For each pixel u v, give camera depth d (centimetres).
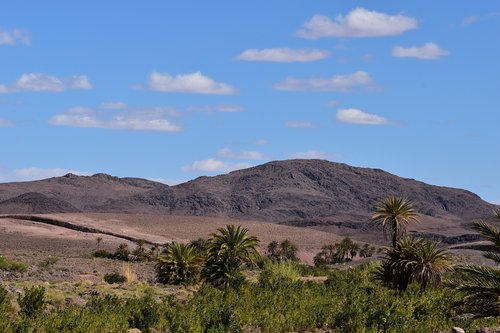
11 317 4300
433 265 6391
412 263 6400
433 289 6319
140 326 4188
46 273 8931
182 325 4122
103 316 4162
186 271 7775
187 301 5606
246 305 5022
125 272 8644
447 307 4969
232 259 6950
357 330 4156
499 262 3622
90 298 5409
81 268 11038
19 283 6419
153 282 8075
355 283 7438
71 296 5638
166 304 5069
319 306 5119
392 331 4203
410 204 8269
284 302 5391
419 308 5081
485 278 3616
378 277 6888
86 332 3894
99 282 7931
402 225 8150
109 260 14325
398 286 6575
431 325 4541
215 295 5762
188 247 7988
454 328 4138
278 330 4525
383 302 5312
